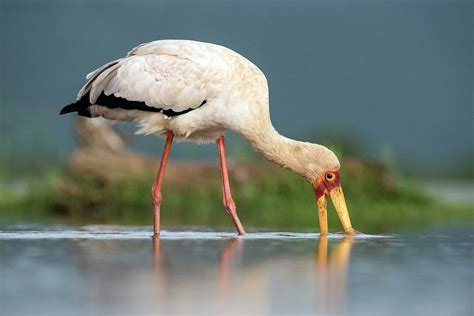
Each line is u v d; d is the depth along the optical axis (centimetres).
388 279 882
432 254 1051
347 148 2358
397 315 744
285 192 1862
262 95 1312
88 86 1320
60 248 1088
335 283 862
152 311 750
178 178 1866
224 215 1750
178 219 1650
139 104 1305
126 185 1850
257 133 1309
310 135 2428
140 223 1535
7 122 2512
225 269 930
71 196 1834
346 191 1869
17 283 855
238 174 1877
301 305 774
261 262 977
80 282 858
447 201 1988
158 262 972
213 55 1309
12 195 2052
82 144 1895
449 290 834
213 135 1344
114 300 786
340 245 1140
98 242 1162
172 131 1325
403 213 1755
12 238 1213
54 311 747
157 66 1303
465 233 1316
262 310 756
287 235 1284
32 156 2494
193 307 764
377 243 1168
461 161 3453
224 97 1298
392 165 2152
